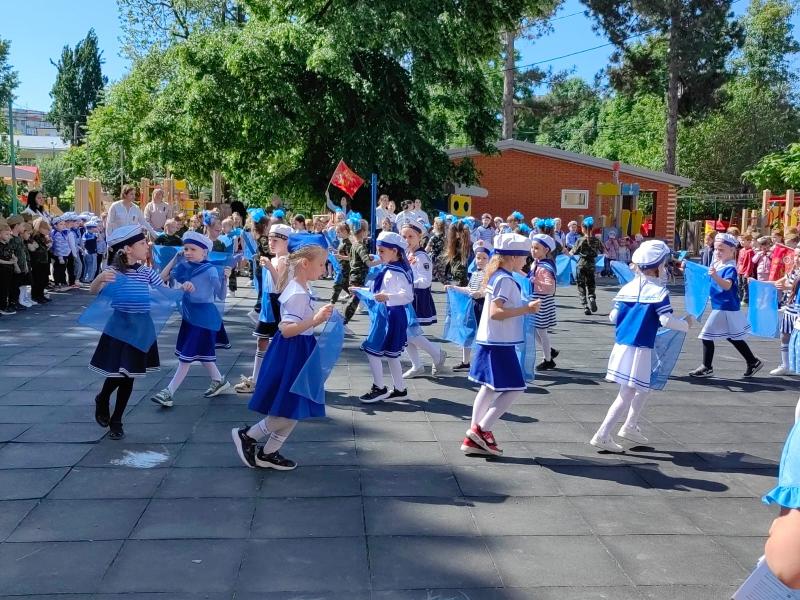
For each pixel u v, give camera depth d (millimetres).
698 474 5391
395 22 21016
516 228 14734
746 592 1911
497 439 6121
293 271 5035
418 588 3639
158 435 5945
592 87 36906
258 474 5145
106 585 3600
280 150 23047
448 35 22172
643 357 5715
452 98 25156
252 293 16031
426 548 4074
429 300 8672
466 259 10602
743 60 48031
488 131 25359
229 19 31719
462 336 8438
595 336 11695
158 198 13656
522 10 23547
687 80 33656
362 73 23266
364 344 7172
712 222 28266
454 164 26453
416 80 22094
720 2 32500
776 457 5824
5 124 36812
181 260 6848
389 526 4348
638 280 5824
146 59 32094
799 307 8125
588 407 7203
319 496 4777
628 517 4574
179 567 3793
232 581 3662
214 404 6902
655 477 5309
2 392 7219
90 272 16641
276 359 5043
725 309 8664
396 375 7223
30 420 6297
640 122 54469
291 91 21453
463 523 4418
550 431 6391
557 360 9641
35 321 11633
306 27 22234
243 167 24266
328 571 3787
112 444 5703
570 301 16750
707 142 42656
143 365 5746
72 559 3861
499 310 5367
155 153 22797
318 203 24797
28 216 15195
